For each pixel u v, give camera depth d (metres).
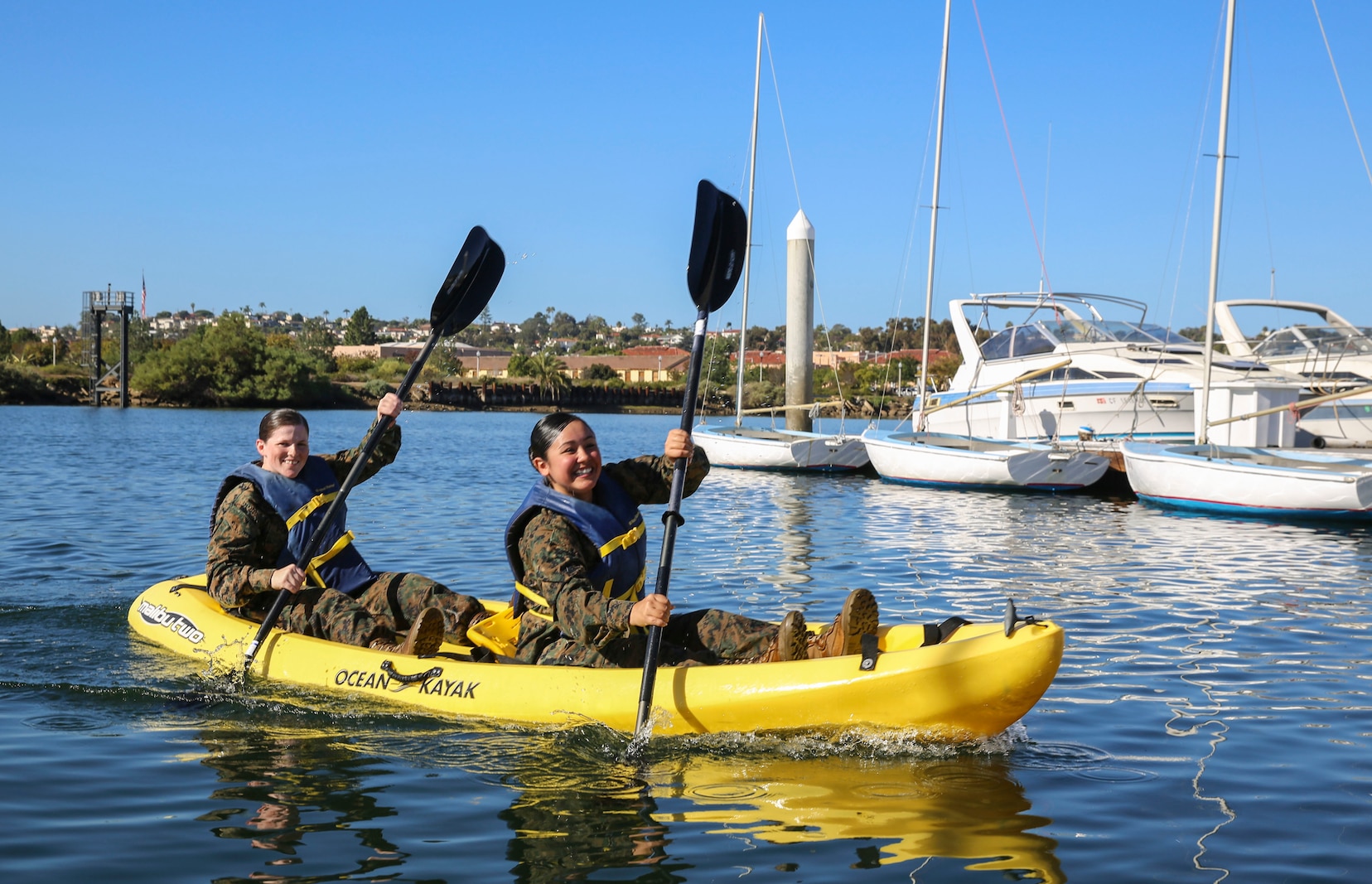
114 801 3.85
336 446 30.08
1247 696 5.41
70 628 6.50
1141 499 16.31
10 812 3.72
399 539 11.07
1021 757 4.41
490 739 4.57
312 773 4.16
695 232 5.59
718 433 23.97
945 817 3.76
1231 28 16.17
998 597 8.32
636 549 4.86
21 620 6.72
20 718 4.83
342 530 5.88
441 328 6.41
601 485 4.96
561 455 4.71
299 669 5.30
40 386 65.50
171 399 66.31
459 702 4.84
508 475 19.77
